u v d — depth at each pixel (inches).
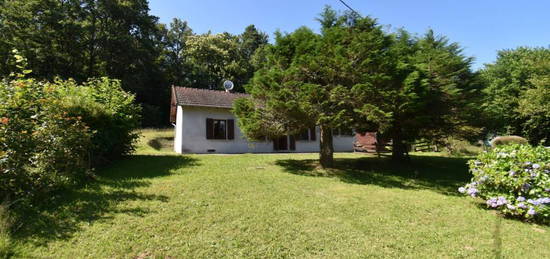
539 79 724.0
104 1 1085.1
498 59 1093.8
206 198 219.3
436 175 403.9
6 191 166.9
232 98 685.9
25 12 937.5
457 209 220.2
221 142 628.4
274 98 346.3
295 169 389.7
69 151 228.7
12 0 938.7
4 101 203.9
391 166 467.5
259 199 224.5
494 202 206.8
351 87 341.7
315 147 754.8
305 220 179.9
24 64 258.8
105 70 1152.8
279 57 383.6
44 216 164.2
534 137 762.8
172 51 1649.9
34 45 960.3
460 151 751.1
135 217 170.7
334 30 351.3
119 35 1116.5
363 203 227.5
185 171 329.4
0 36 906.7
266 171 357.7
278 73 354.9
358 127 387.9
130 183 254.1
